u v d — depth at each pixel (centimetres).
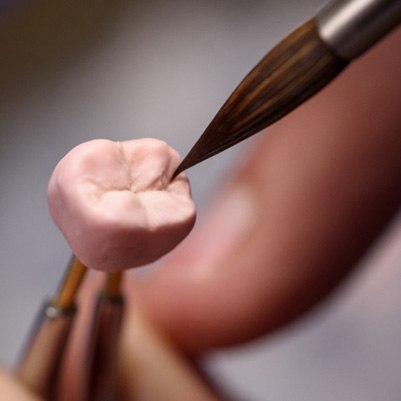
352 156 21
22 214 33
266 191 22
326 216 21
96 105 36
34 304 30
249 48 38
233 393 21
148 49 38
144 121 35
